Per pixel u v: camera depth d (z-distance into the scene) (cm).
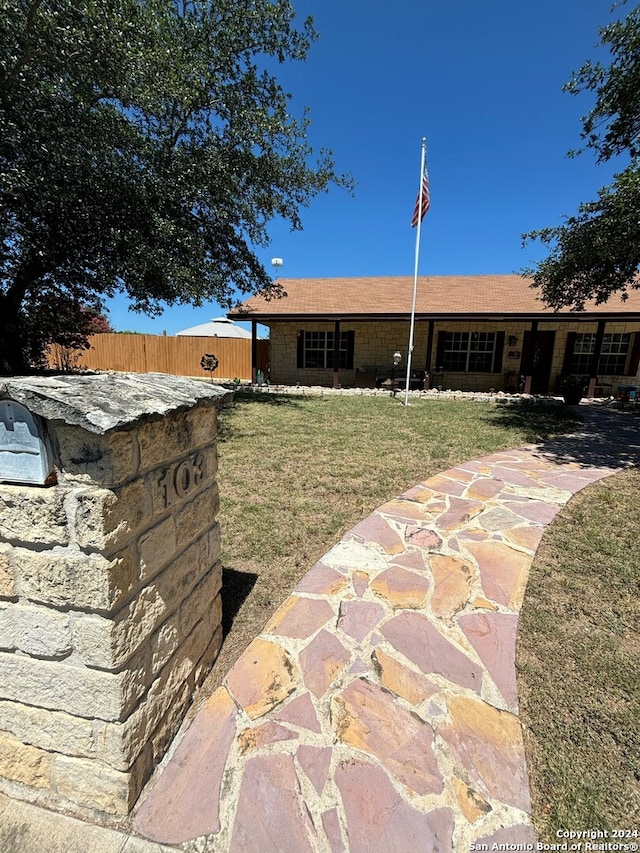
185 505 148
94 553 103
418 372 1297
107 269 717
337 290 1467
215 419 169
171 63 503
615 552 289
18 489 104
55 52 435
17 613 112
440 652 193
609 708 165
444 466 489
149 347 1712
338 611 221
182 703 153
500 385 1309
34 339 1026
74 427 98
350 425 718
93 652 109
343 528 323
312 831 118
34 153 495
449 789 131
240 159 680
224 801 126
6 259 707
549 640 203
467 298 1291
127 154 577
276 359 1413
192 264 705
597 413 907
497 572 262
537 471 476
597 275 682
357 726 153
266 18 633
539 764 141
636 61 489
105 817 123
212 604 179
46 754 123
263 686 171
